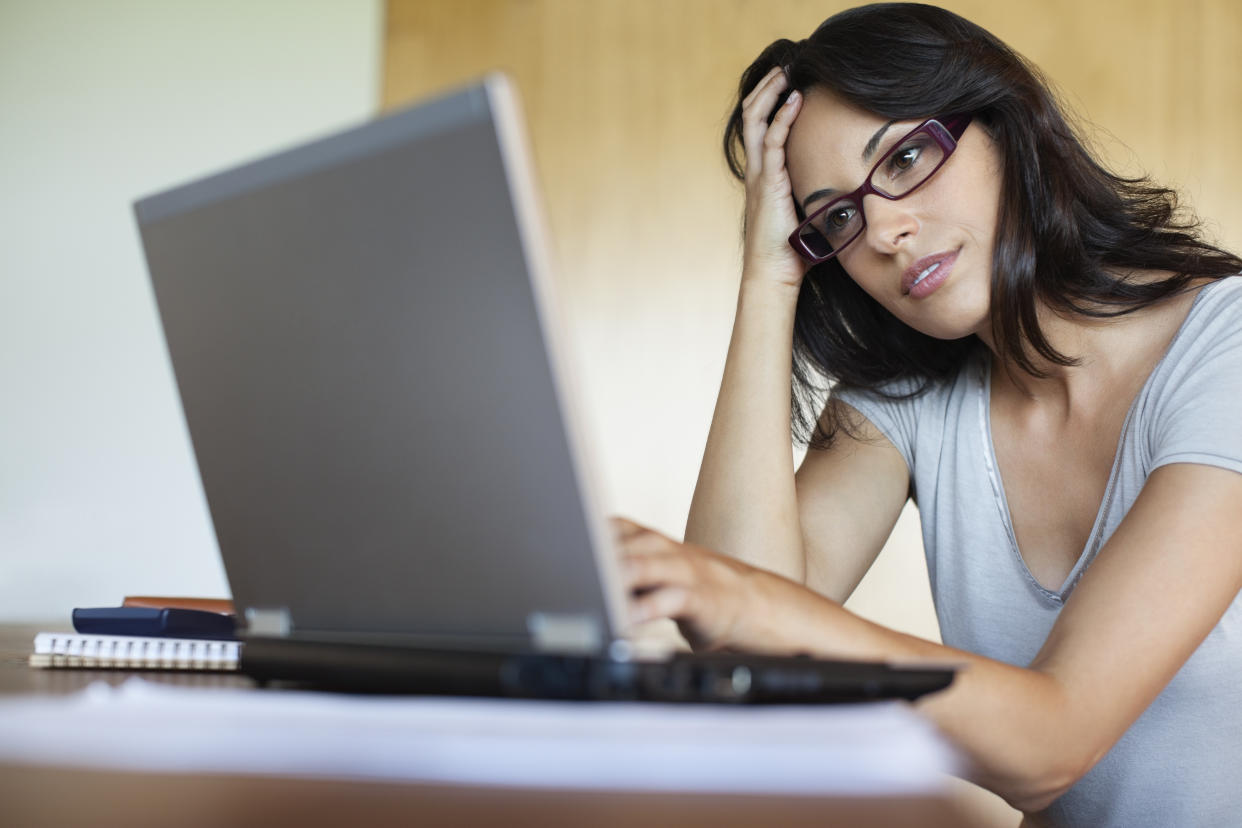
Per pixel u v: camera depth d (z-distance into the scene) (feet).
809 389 4.94
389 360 1.90
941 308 4.00
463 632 1.92
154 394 13.16
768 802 1.04
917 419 4.72
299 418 2.09
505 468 1.79
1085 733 2.48
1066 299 3.89
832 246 4.25
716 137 12.38
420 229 1.79
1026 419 4.25
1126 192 4.06
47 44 13.55
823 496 4.73
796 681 1.60
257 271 2.07
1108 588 2.78
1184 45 11.44
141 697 1.40
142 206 2.30
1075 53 11.55
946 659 2.31
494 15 12.92
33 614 12.89
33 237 13.39
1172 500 2.98
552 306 1.69
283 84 13.28
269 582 2.30
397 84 13.08
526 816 1.03
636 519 11.99
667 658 1.70
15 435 13.17
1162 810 3.68
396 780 1.12
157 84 13.41
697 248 12.29
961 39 3.96
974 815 1.06
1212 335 3.54
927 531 4.65
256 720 1.29
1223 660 3.54
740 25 12.42
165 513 13.01
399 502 1.96
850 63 4.03
